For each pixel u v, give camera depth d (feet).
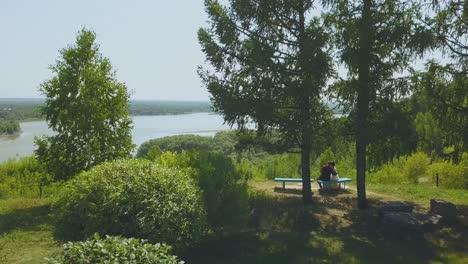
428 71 41.14
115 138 47.73
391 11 38.47
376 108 38.55
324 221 37.19
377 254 30.22
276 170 89.30
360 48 37.91
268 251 29.73
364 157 41.70
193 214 25.27
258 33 41.57
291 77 39.29
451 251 31.12
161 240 23.12
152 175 25.41
